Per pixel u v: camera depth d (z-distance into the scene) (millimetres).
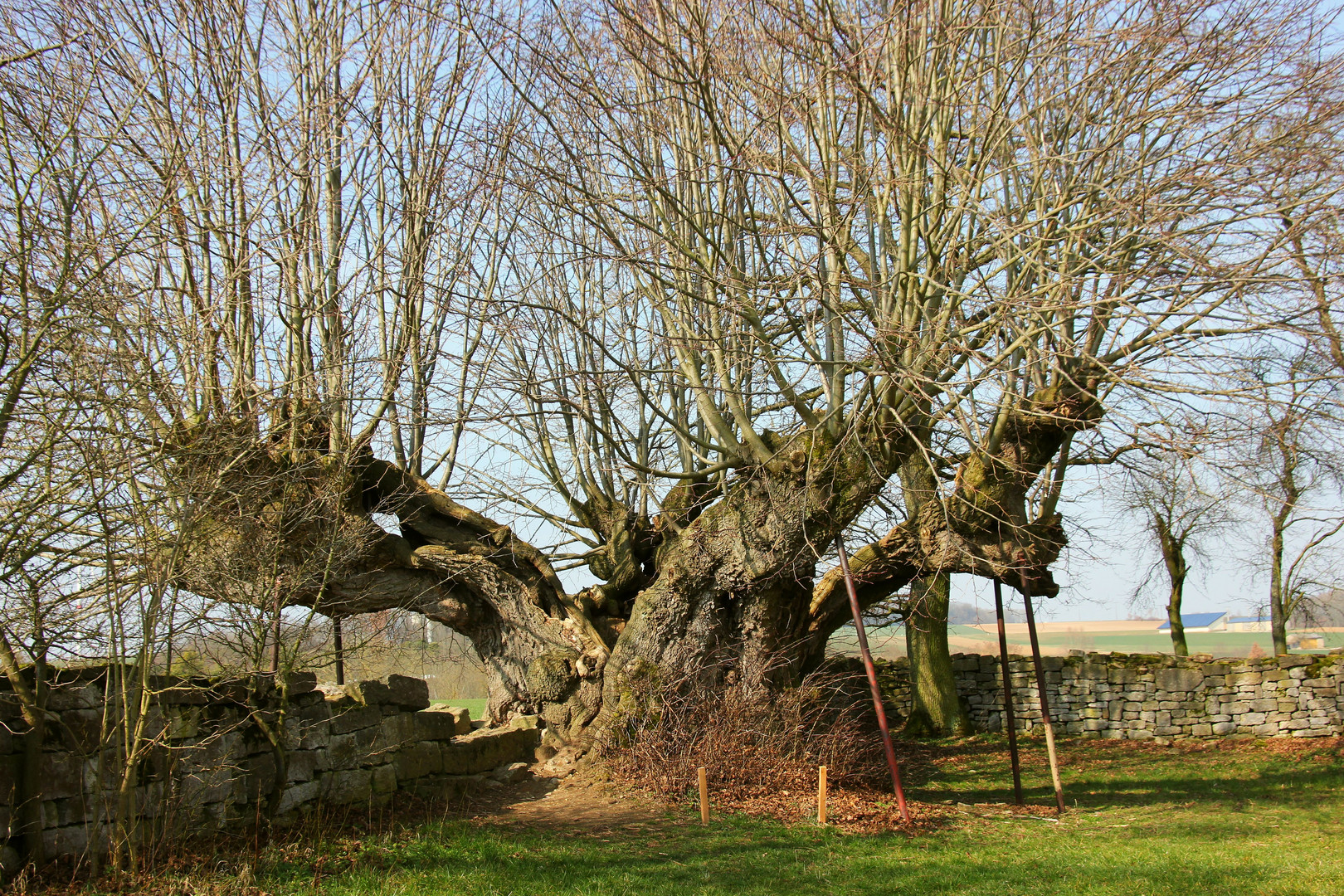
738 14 10328
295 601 9789
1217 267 8602
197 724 7645
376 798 9336
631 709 11266
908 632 19844
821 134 10641
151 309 7699
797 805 10328
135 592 6676
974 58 10750
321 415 9555
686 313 11375
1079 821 10562
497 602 11852
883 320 9672
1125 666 18938
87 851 6359
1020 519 11539
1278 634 19812
